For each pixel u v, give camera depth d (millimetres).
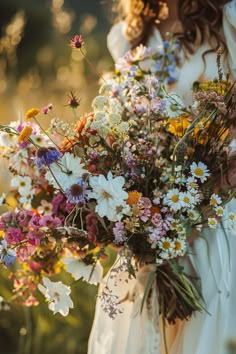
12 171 1509
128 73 1603
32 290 1582
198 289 1508
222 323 1476
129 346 1528
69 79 3225
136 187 1449
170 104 1457
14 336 2221
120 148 1432
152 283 1505
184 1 1626
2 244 1400
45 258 1539
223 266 1494
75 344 2156
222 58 1579
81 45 1572
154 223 1403
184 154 1438
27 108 3115
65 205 1455
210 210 1447
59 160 1390
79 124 1446
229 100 1444
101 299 1458
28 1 6898
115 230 1403
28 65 6148
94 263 1497
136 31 1768
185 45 1617
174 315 1510
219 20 1599
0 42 3014
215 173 1462
